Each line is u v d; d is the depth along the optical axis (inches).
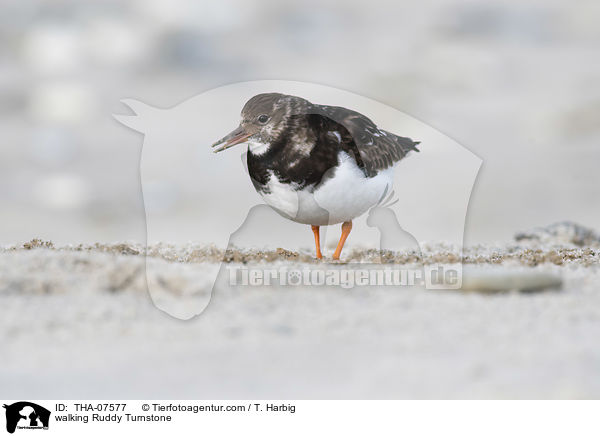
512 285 415.2
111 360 313.3
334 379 294.4
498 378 290.7
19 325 353.1
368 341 331.9
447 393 280.7
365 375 296.8
